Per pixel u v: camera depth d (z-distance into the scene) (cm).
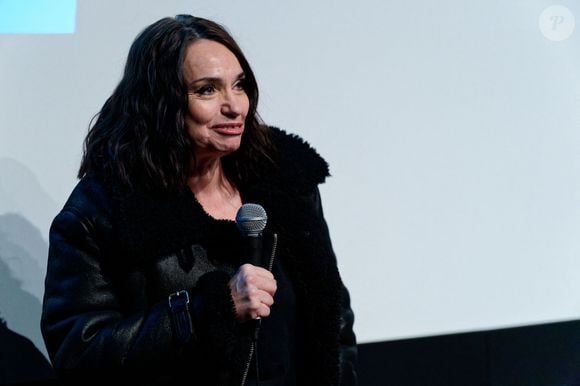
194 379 290
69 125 444
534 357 490
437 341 482
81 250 299
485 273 488
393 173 481
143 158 298
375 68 482
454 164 488
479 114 492
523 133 496
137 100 301
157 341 280
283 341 306
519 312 490
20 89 441
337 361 315
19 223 438
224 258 304
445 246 484
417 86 486
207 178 315
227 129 296
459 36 492
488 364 487
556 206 496
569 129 501
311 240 318
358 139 479
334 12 477
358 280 475
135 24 452
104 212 299
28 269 439
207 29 301
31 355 440
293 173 329
